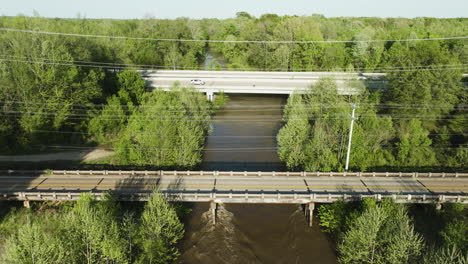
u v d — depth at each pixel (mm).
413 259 29406
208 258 36531
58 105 54594
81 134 59719
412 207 42312
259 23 114500
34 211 40531
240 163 55594
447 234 33750
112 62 78875
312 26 104938
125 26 121750
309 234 40000
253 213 44094
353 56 97938
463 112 54812
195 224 41750
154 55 103000
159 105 49375
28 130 53344
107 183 43250
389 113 57062
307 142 51219
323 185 42781
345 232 36531
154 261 31656
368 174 45094
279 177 45062
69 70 56406
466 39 85312
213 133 67938
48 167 51938
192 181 43875
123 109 61344
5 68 52562
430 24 135875
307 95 64250
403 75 55500
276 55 101625
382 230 32031
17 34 56125
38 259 25047
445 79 53594
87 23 97438
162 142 48531
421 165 49969
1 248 35000
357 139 48531
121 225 32656
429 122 57750
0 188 41656
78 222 29656
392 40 88250
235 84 81312
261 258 36656
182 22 122438
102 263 28641
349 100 61500
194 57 112812
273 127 71188
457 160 49969
